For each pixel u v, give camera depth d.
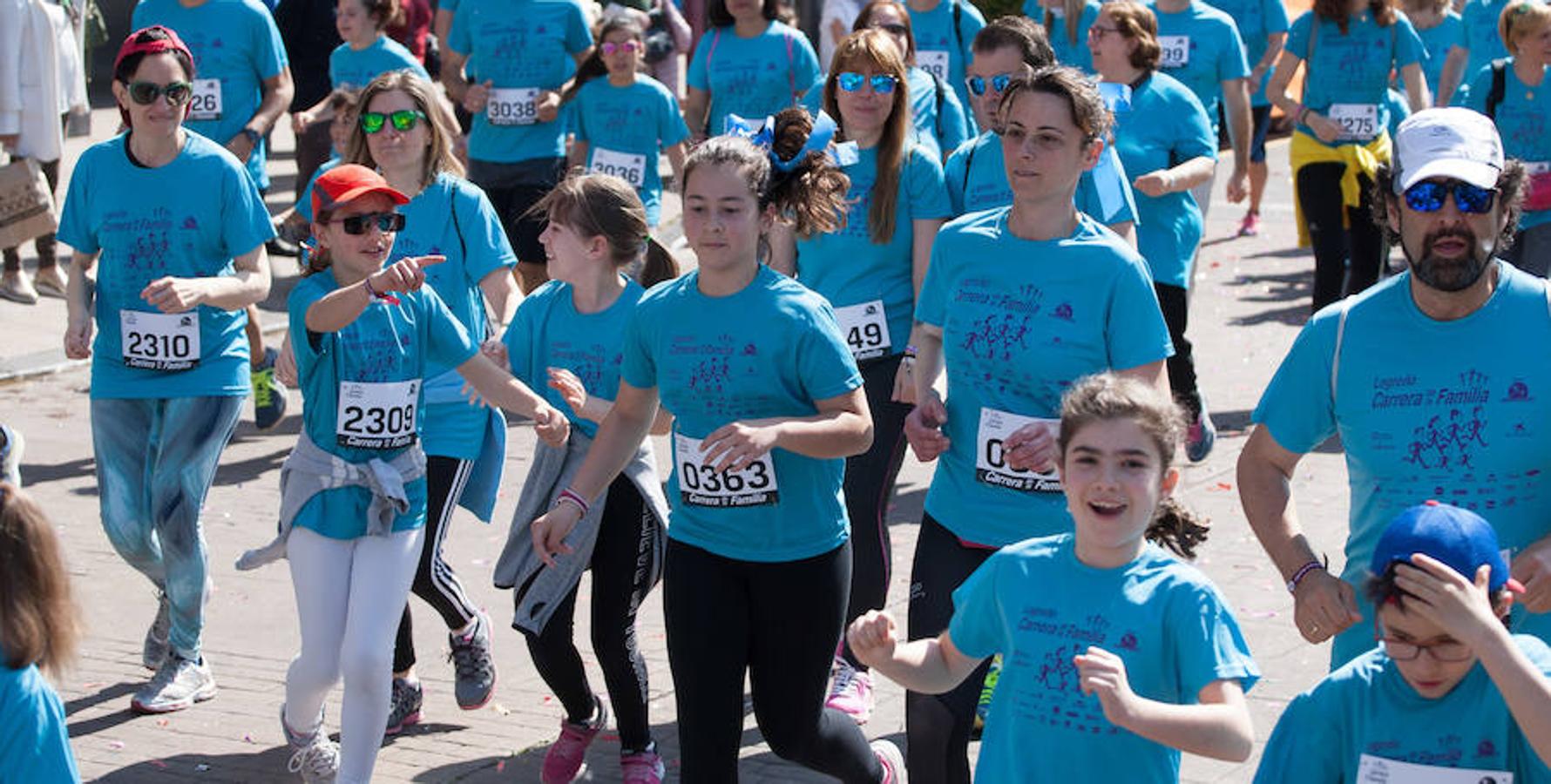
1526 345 4.38
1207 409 11.02
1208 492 9.49
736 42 11.86
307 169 14.54
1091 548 4.14
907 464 10.29
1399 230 4.45
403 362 5.89
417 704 6.91
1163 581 4.09
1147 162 8.77
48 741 3.76
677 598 5.38
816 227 5.40
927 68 11.52
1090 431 4.05
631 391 5.52
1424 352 4.44
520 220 11.83
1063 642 4.12
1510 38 10.17
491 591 8.41
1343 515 9.20
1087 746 4.10
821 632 5.40
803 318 5.18
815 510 5.36
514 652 7.68
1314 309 12.01
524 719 7.00
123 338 7.07
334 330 5.69
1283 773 3.91
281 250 15.00
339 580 5.87
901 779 5.90
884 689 7.23
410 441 5.95
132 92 6.90
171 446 7.04
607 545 6.12
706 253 5.17
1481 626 3.52
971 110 11.48
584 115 11.91
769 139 5.32
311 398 5.89
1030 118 5.20
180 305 6.70
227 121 11.09
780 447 5.07
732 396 5.23
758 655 5.43
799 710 5.45
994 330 5.33
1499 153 4.35
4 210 12.91
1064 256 5.27
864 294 7.06
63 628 3.80
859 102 6.95
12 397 11.65
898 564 8.63
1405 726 3.79
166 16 11.07
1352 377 4.52
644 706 6.27
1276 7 14.26
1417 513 3.67
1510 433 4.39
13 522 3.73
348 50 12.20
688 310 5.28
